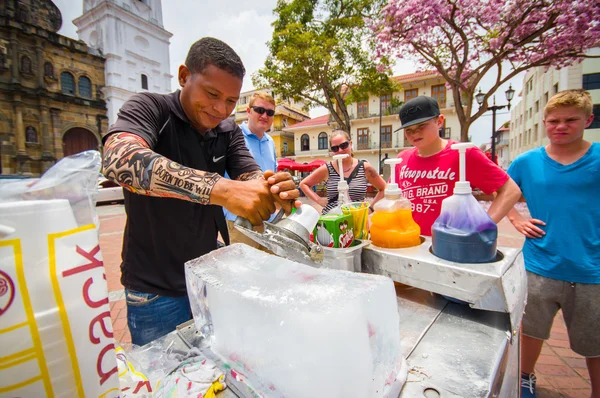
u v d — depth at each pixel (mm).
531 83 25156
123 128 861
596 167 1344
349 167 2592
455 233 774
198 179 695
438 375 565
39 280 300
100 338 345
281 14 10000
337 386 412
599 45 5055
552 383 1640
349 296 447
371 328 463
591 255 1374
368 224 1078
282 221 684
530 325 1535
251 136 2576
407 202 963
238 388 532
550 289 1460
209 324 628
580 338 1415
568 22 4875
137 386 503
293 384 441
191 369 575
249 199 667
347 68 9875
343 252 854
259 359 488
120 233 5961
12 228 291
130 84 26594
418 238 957
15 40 20438
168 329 1125
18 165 21031
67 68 23141
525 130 28281
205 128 1146
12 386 285
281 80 9844
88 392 332
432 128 1467
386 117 24469
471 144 793
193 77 918
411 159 1654
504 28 5355
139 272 1080
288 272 559
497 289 695
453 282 758
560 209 1419
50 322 303
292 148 31328
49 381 303
